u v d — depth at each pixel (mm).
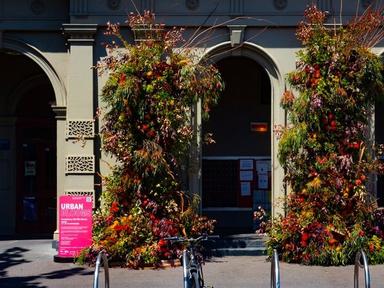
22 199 18453
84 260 13672
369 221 13875
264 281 12102
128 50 14328
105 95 13930
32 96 18516
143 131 13719
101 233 13797
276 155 15086
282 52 15195
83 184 15094
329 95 13625
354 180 13805
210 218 17672
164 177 13883
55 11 15547
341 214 13781
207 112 14039
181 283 11984
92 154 15070
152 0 15125
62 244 13898
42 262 14070
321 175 13773
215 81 13969
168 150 13867
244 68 17906
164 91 13719
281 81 15125
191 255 8992
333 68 13727
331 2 15117
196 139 14891
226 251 14766
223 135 17859
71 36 15102
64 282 12086
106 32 14633
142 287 11664
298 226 13602
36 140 18547
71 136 15070
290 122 14414
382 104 17688
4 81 18297
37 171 18531
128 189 13930
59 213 14078
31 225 18422
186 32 15156
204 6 15148
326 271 12969
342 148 13852
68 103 15109
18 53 15883
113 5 15172
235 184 17797
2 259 14484
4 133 18328
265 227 14211
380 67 13875
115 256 13578
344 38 13867
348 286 11641
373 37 14398
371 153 14484
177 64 13898
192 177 14844
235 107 17891
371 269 13164
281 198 14320
